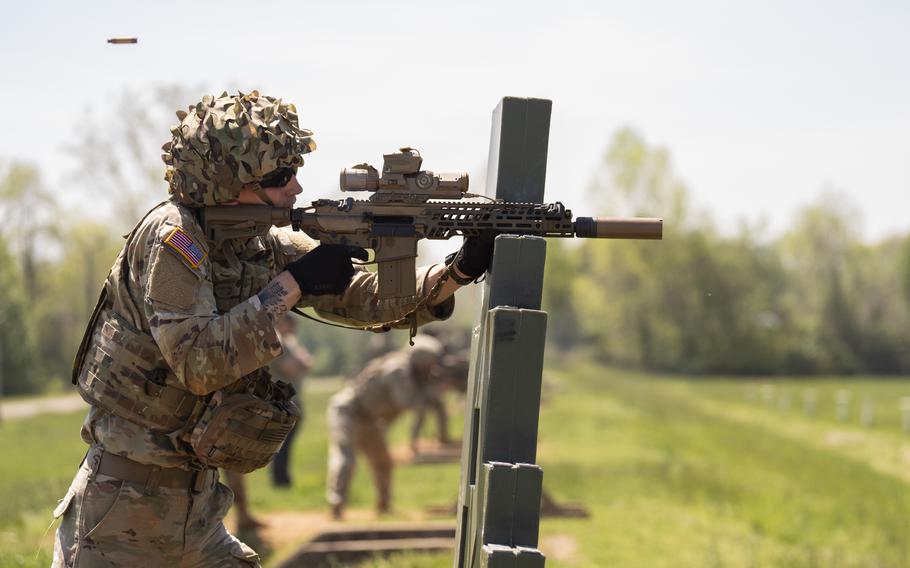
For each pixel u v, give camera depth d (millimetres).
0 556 6871
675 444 21719
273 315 3232
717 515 11719
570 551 9039
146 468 3418
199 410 3424
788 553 9352
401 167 3369
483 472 3141
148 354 3357
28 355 62688
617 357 90875
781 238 90062
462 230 3371
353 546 8453
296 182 3508
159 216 3322
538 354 3150
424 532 8898
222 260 3459
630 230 3357
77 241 71500
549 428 24453
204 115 3350
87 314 72875
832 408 42906
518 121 3506
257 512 11211
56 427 31203
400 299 3447
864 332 85125
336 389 51906
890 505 13898
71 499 3473
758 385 66375
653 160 82250
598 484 13695
